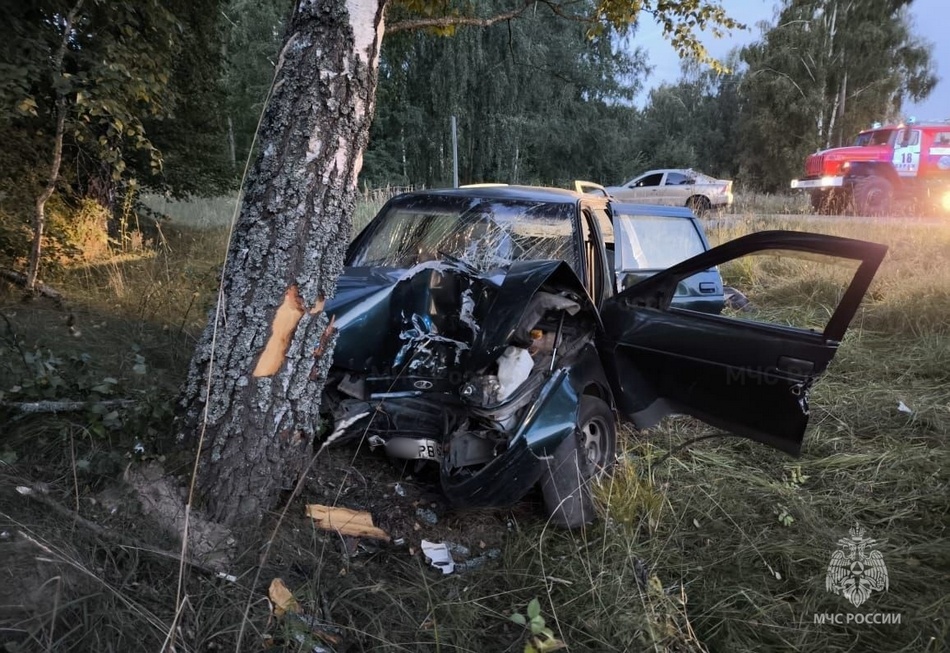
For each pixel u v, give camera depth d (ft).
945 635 8.08
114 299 18.26
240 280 8.39
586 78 80.43
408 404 10.16
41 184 20.22
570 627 7.95
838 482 12.21
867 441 14.15
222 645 6.73
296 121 8.25
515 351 10.03
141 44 19.81
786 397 10.43
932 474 12.31
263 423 8.46
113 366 12.65
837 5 103.71
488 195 14.61
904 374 17.83
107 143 19.99
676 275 11.83
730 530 10.42
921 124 54.80
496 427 9.59
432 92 69.21
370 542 9.23
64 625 6.17
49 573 6.52
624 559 9.07
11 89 16.33
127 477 8.35
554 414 9.82
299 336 8.57
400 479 10.71
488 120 72.28
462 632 7.63
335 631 7.38
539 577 8.70
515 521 10.22
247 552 7.98
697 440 12.23
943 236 31.32
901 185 53.57
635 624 7.84
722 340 11.12
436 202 14.76
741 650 7.80
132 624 6.40
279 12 58.29
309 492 9.78
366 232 14.76
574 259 13.16
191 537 7.88
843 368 18.43
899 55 106.01
